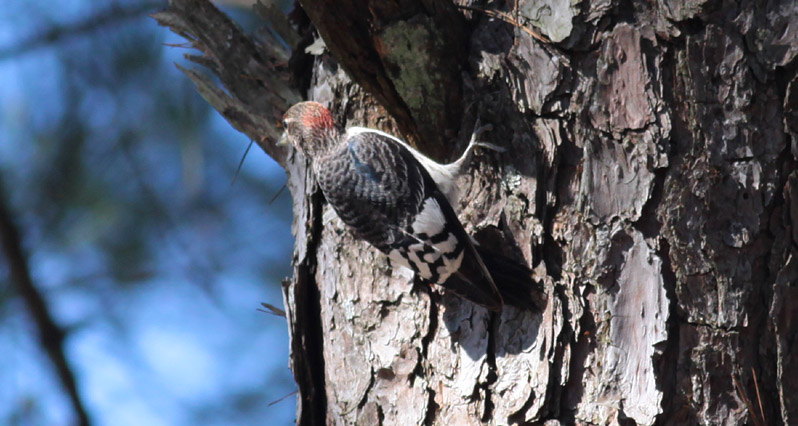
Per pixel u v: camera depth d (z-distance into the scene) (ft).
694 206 24.90
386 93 27.73
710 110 24.94
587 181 25.62
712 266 24.86
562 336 25.53
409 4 25.41
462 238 26.73
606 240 25.41
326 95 32.01
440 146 29.55
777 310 24.91
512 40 26.73
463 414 26.71
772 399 25.02
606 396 24.91
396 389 28.17
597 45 25.50
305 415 30.66
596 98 25.52
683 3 24.67
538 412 25.36
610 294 25.30
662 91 25.05
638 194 25.18
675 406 24.73
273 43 33.78
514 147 26.94
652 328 24.84
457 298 27.58
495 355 26.55
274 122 34.01
